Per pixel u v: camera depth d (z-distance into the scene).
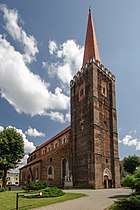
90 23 56.09
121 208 15.12
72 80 55.69
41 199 22.67
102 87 49.84
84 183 43.34
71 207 17.89
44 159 50.53
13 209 17.02
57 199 22.56
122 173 72.38
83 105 49.34
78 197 24.80
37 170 52.16
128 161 70.88
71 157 48.72
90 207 17.84
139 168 19.53
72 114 52.72
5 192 31.59
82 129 47.75
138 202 14.57
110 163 46.09
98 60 51.31
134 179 17.97
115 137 48.91
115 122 50.31
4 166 43.44
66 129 62.66
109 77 52.66
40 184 31.12
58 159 49.97
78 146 47.78
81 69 52.78
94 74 48.31
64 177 48.62
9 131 46.19
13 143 45.34
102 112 47.69
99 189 39.34
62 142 59.00
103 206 18.27
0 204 19.33
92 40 54.16
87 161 43.97
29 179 59.12
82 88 50.94
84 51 55.44
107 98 50.56
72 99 54.09
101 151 44.22
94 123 44.19
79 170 45.69
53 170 49.28
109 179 44.53
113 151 47.28
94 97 46.25
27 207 17.88
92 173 41.53
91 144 43.59
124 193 30.17
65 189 39.44
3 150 44.72
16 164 45.47
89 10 57.66
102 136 45.69
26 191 30.84
